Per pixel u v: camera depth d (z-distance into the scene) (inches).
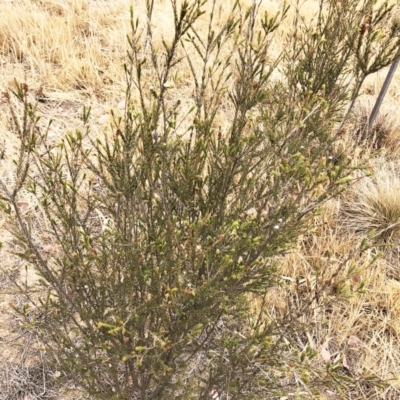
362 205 142.9
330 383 70.7
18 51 180.7
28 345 99.7
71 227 68.7
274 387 82.5
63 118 157.4
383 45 86.0
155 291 69.6
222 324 103.4
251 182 68.1
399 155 169.6
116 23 202.2
